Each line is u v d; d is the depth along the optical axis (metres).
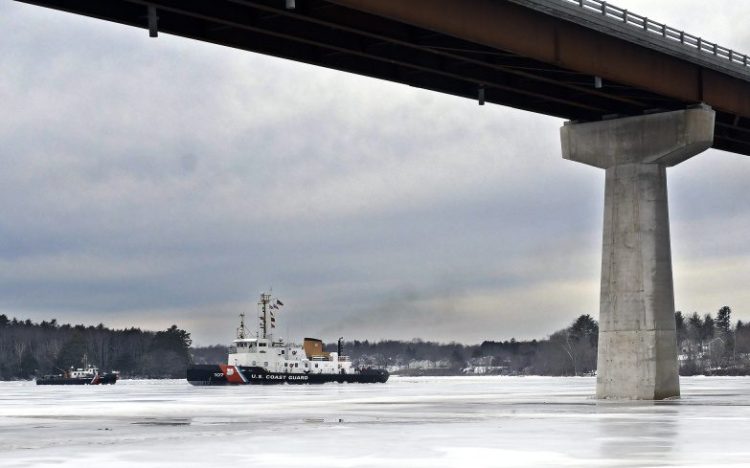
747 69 79.25
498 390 129.50
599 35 67.12
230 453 34.69
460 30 57.44
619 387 75.38
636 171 76.12
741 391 103.38
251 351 163.50
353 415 59.50
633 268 75.25
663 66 72.56
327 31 58.88
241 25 54.66
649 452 33.72
